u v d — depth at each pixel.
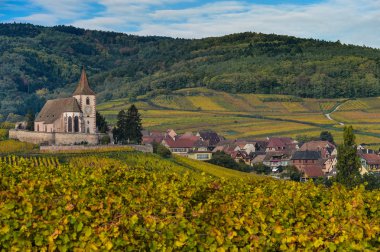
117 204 31.58
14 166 42.50
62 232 28.86
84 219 29.55
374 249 29.41
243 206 34.06
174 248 28.84
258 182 42.75
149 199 33.69
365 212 34.09
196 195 35.62
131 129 159.38
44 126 165.50
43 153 130.75
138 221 29.69
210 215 31.20
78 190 36.12
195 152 197.00
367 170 152.12
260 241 29.50
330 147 192.75
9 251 28.58
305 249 29.09
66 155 127.31
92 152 134.12
